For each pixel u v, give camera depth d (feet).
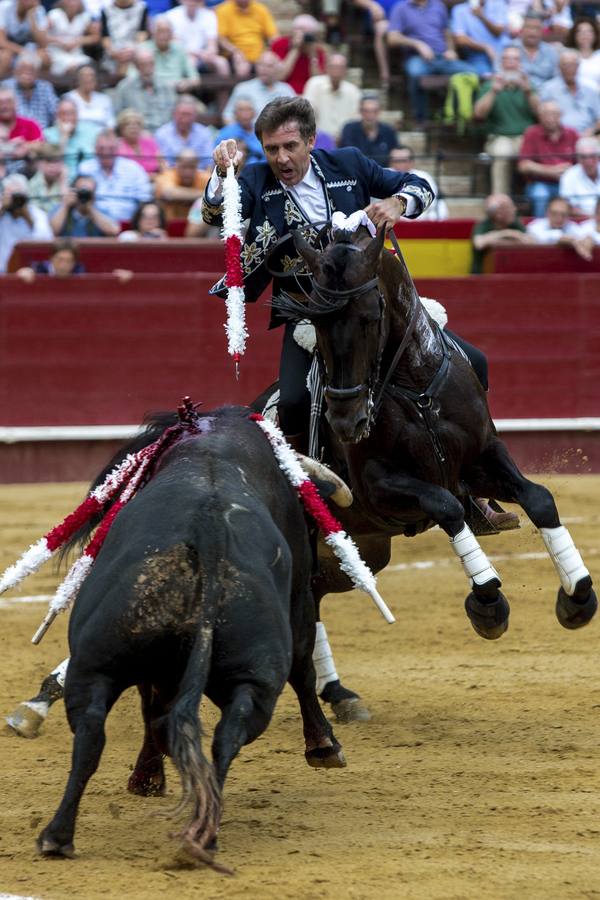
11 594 49.88
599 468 75.05
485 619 29.99
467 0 87.71
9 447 71.46
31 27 80.79
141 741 30.94
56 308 70.95
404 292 29.73
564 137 77.36
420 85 84.89
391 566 55.16
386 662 38.81
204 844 18.92
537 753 28.96
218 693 20.25
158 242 71.46
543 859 21.71
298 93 81.00
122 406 71.51
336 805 25.29
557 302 73.56
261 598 20.26
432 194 30.53
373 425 29.76
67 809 21.07
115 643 20.01
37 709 29.73
